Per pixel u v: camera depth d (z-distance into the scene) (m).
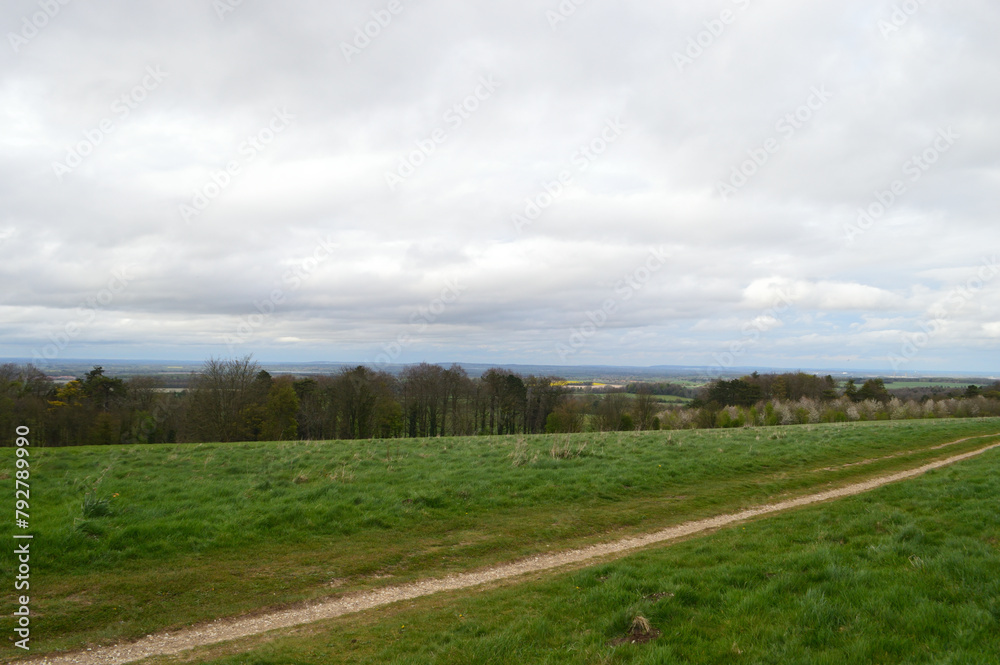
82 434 46.38
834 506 13.35
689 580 8.36
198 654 7.40
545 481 17.38
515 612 8.03
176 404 53.59
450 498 15.23
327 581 10.13
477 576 10.59
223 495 14.45
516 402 67.25
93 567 9.94
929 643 5.75
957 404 71.56
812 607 6.63
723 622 6.80
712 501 16.38
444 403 66.12
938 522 10.42
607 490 16.83
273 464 18.72
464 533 13.05
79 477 15.52
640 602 7.45
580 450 21.95
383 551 11.69
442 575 10.64
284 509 13.27
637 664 5.84
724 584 8.05
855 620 6.33
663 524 14.29
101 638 7.85
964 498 12.30
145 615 8.56
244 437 49.62
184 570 10.13
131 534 11.11
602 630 6.88
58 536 10.48
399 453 22.45
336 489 15.13
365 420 57.41
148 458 19.36
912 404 71.94
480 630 7.39
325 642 7.49
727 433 32.69
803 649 5.84
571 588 8.88
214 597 9.28
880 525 10.62
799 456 23.17
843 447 26.11
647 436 30.53
